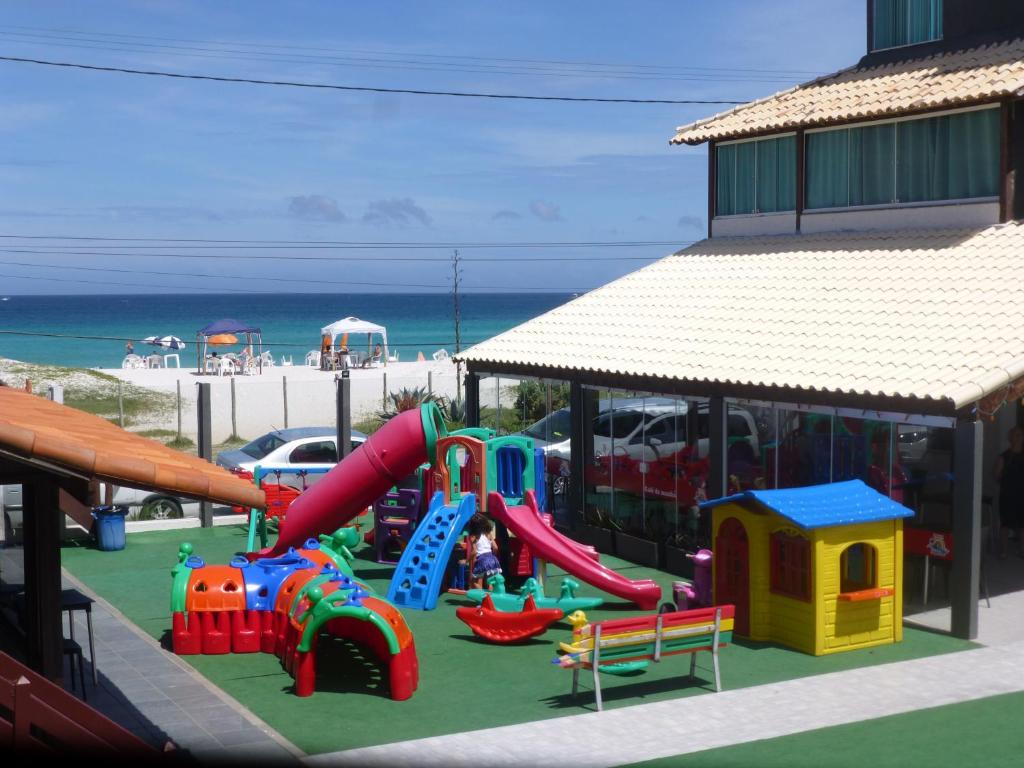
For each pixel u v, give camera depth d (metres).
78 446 8.04
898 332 16.30
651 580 17.09
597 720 11.30
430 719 11.43
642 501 19.64
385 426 17.22
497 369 22.62
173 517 23.66
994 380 13.71
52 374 50.25
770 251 22.20
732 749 10.38
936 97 19.73
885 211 21.03
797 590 13.88
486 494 17.25
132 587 17.77
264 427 41.22
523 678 12.90
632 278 23.84
